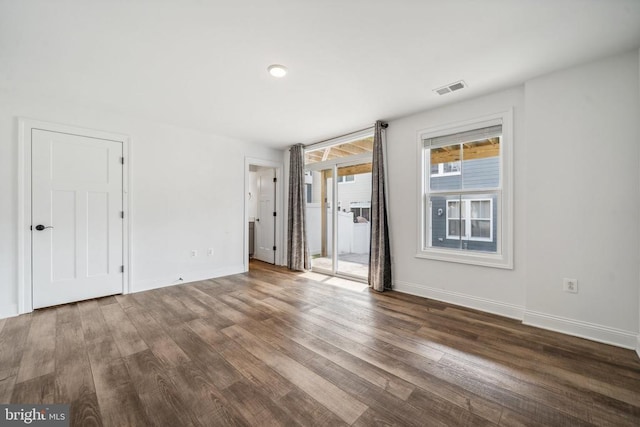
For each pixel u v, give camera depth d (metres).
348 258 4.66
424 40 2.01
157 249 3.83
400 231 3.64
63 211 3.12
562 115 2.42
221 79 2.59
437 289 3.32
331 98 3.01
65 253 3.14
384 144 3.75
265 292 3.64
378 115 3.52
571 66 2.36
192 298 3.38
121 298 3.37
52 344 2.21
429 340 2.30
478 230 3.07
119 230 3.51
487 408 1.52
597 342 2.26
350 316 2.82
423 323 2.64
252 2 1.64
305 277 4.46
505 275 2.83
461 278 3.13
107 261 3.43
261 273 4.74
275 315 2.84
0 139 2.77
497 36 1.97
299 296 3.47
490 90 2.82
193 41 2.02
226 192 4.57
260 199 5.99
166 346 2.19
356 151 4.43
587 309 2.34
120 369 1.87
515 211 2.74
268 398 1.59
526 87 2.60
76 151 3.20
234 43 2.05
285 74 2.50
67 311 2.93
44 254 3.01
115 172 3.47
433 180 3.41
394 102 3.12
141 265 3.69
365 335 2.39
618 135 2.20
